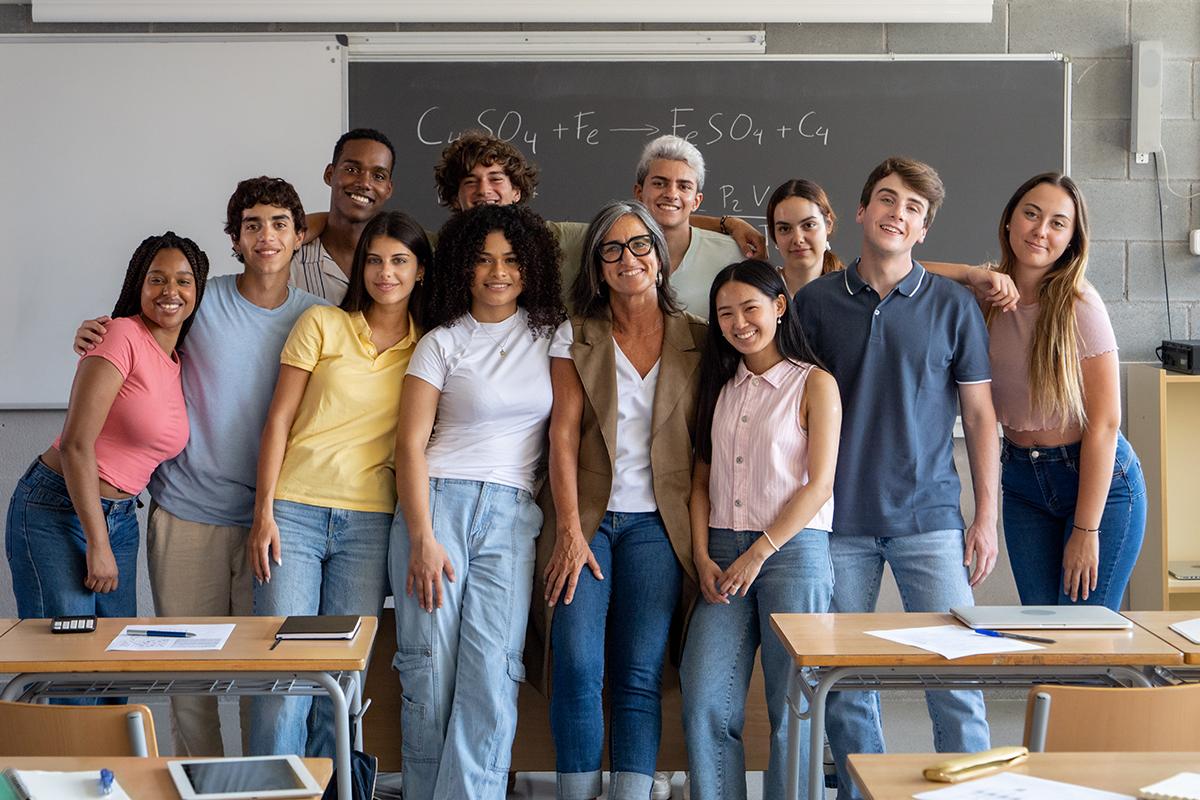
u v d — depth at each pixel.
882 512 2.68
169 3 3.98
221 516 2.77
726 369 2.70
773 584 2.60
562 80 4.05
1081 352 2.76
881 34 4.07
